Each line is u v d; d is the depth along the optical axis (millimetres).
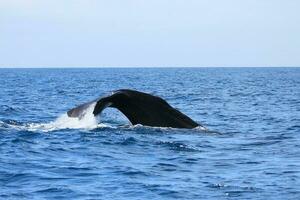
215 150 51812
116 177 40781
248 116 89500
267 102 125000
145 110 60438
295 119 82562
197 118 86375
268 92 171750
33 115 85750
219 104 119125
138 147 52312
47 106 106250
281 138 60000
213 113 95938
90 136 56844
